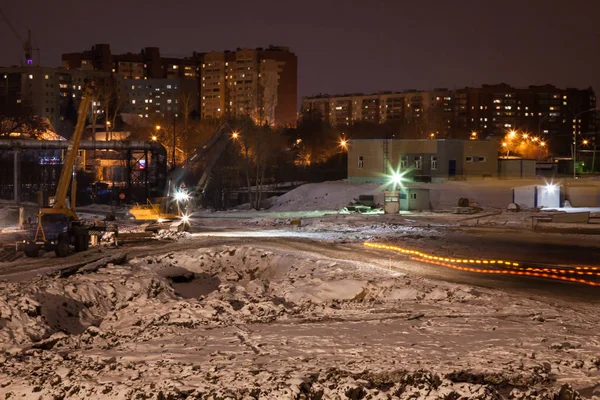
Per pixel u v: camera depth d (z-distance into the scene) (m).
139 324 20.91
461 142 79.88
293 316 20.58
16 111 139.62
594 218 53.19
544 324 18.31
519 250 37.53
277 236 46.06
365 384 12.23
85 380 13.12
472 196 70.44
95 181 92.44
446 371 13.02
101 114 166.12
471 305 21.67
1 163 93.38
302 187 80.12
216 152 76.62
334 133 165.25
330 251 36.69
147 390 12.16
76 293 23.69
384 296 24.09
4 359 15.43
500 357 14.43
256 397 11.75
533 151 140.62
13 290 22.28
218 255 35.94
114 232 42.31
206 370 13.71
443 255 35.25
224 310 21.97
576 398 11.39
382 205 68.81
